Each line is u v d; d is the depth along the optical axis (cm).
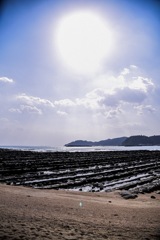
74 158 7456
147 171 4341
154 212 1104
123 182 3091
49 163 5459
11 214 784
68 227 680
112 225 755
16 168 4238
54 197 1459
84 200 1441
